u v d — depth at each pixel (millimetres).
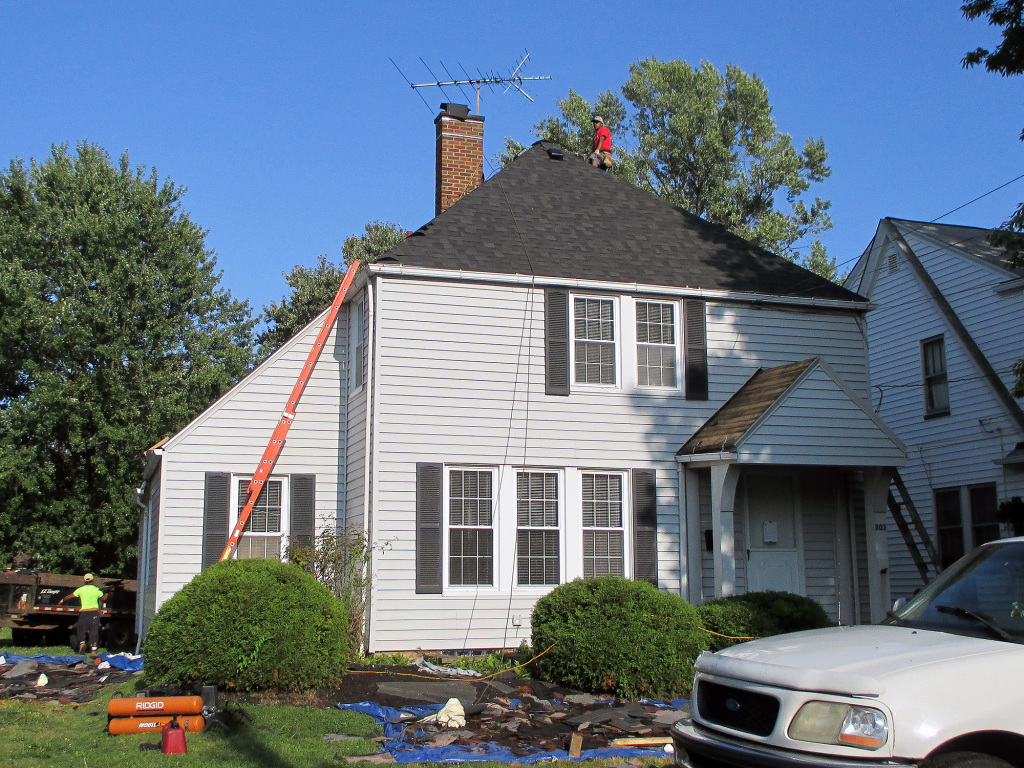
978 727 4949
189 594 10656
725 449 14320
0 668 14281
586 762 7902
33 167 31453
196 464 15195
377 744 8625
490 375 14898
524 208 16844
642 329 16031
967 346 20234
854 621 15922
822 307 17047
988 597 6020
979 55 15008
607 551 15133
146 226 30953
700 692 5961
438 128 18906
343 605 11812
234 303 33125
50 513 27297
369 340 14617
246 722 9312
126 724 8898
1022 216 14422
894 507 17453
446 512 14398
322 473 15719
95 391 27625
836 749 4988
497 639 14281
